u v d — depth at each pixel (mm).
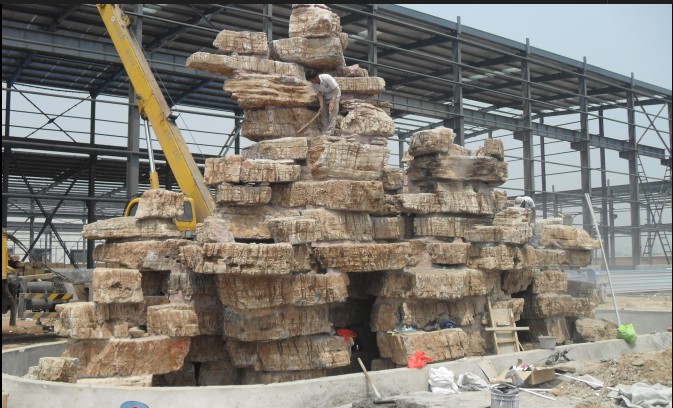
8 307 16344
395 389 10406
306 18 12141
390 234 11977
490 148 13266
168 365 10305
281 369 10477
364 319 13109
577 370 11742
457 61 24703
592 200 29531
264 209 11297
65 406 8531
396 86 27250
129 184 21422
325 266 10766
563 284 14461
